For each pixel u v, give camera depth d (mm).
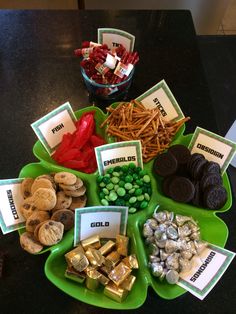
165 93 563
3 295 463
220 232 484
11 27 694
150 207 502
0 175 547
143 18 729
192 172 507
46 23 704
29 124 595
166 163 516
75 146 532
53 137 544
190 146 542
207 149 533
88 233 475
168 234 469
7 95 621
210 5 944
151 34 708
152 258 457
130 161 530
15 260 484
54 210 469
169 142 556
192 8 950
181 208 498
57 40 686
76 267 434
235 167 651
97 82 569
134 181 513
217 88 842
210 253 463
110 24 713
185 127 605
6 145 573
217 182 496
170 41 703
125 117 548
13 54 664
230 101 826
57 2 1031
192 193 488
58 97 625
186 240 475
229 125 789
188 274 451
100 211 458
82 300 420
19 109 608
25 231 467
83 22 711
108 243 465
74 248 473
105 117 562
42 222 443
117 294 420
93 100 625
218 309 467
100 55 551
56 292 468
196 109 628
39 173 522
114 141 550
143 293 425
